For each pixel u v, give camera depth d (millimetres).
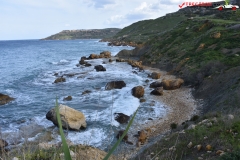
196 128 9391
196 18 58344
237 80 18484
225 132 7992
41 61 57531
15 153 3904
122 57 58750
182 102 21812
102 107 20516
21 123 17328
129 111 19594
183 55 37719
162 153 8359
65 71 40469
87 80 32344
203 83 23859
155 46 50688
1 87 29266
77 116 15727
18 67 48000
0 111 20109
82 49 96875
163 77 32469
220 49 31562
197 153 7395
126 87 27312
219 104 15734
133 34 118125
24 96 24969
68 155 1246
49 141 13977
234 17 50125
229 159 5668
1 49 111250
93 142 14109
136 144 13867
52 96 24734
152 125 17031
